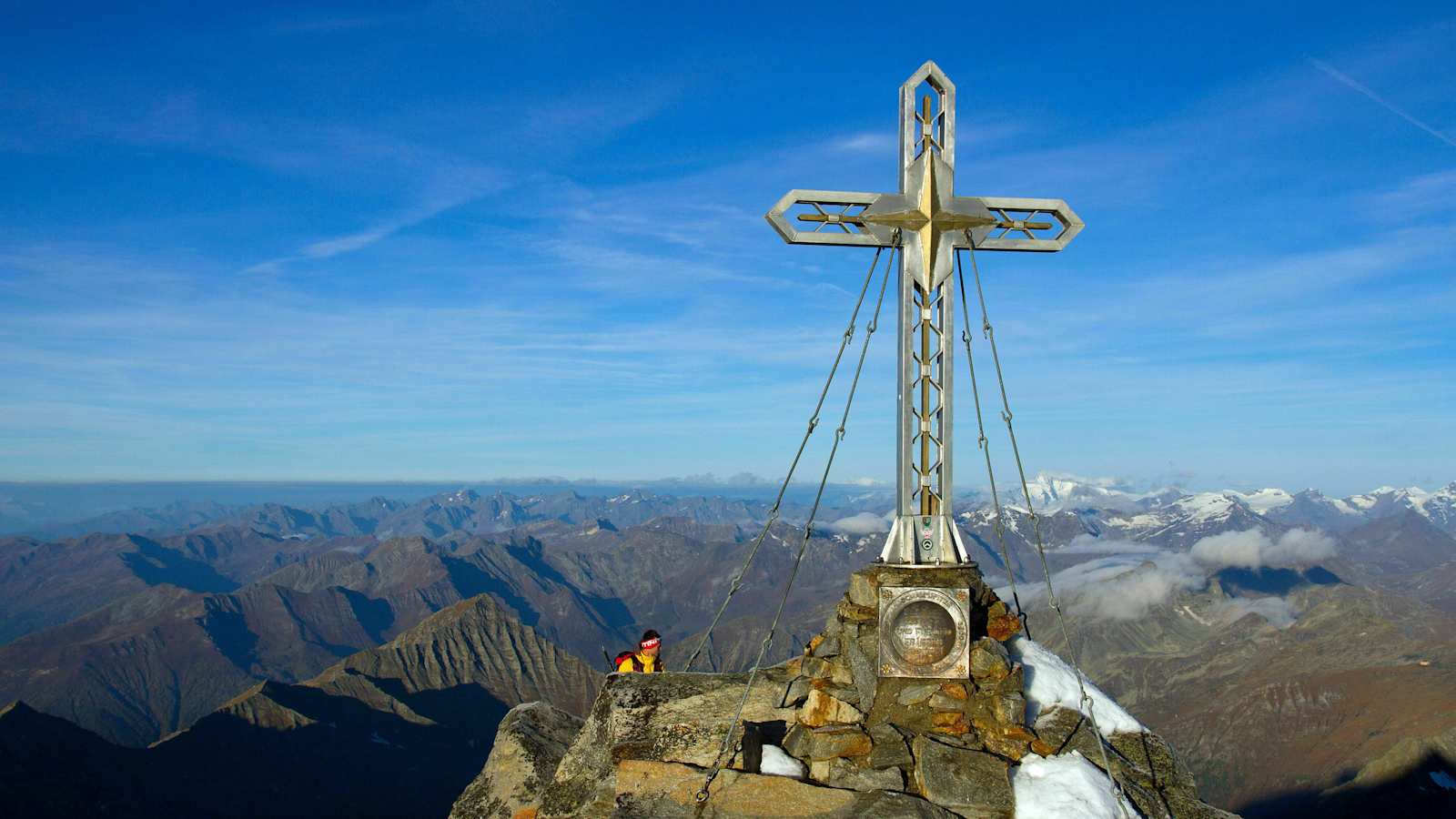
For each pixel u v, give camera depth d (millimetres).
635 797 17266
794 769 17719
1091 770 17484
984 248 20406
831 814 16453
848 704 18359
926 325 20141
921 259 20094
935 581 18922
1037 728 18562
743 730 18422
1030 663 19688
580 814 18359
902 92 20203
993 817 16547
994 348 19750
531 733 22078
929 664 18406
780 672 21078
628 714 19734
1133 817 16594
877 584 19219
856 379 20031
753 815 16562
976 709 18312
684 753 18625
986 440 19906
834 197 19906
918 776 17281
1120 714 19047
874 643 18891
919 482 20266
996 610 19750
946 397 20031
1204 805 17578
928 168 19594
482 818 19891
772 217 19969
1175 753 18562
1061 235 20562
